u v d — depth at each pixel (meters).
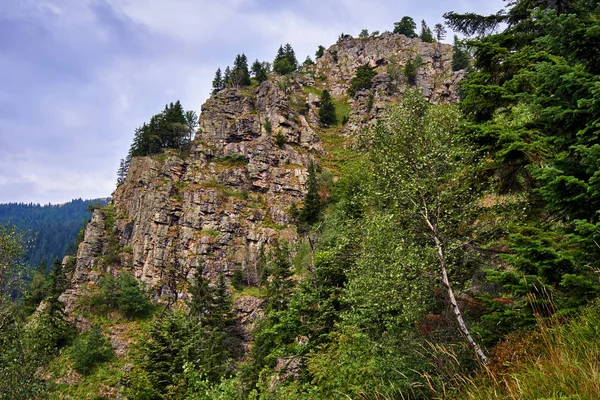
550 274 6.44
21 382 15.42
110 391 43.22
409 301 9.52
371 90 114.25
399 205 10.80
